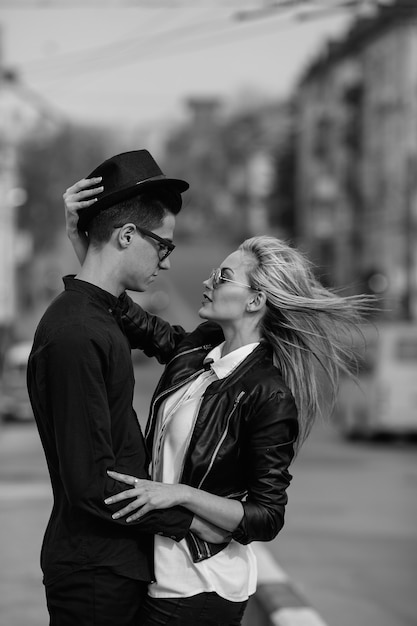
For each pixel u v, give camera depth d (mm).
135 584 4020
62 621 3994
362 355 4406
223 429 4051
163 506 3887
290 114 91688
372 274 42344
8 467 19359
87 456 3846
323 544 12062
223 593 4078
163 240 4102
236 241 114688
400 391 24406
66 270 79812
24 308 66688
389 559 11234
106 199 4039
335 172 72188
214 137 144750
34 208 78188
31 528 12320
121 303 4500
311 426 4391
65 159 82000
